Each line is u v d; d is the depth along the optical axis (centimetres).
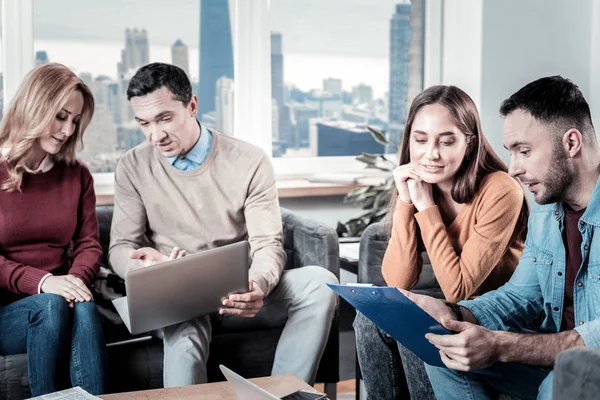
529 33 339
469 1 340
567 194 196
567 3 343
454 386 200
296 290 261
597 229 188
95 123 338
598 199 188
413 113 240
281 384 198
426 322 177
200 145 271
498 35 335
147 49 342
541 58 342
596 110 348
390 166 376
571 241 199
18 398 234
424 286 279
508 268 237
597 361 130
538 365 183
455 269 229
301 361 254
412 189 239
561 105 190
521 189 236
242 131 358
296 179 367
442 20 362
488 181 236
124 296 257
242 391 173
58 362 227
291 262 295
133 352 246
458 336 179
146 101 257
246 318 262
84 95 258
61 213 258
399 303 174
